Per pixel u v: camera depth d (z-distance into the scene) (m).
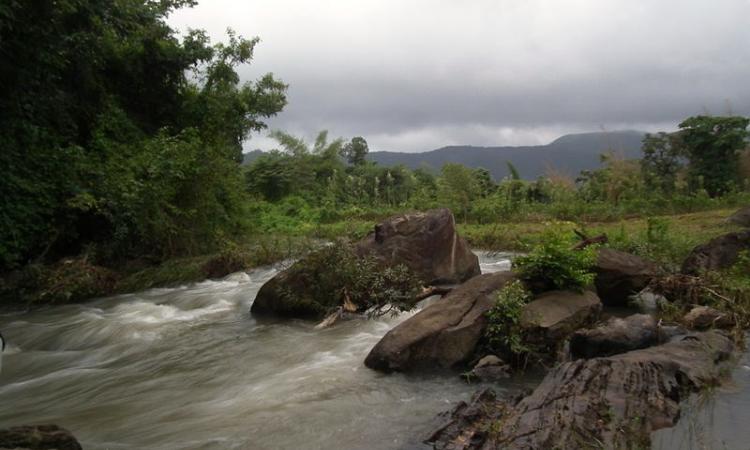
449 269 10.41
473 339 6.43
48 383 6.96
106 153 14.89
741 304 7.38
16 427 4.11
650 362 5.11
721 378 5.15
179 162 14.86
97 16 14.99
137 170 14.38
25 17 11.98
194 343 8.33
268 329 8.88
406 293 9.37
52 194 13.19
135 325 9.47
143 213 13.99
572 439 3.81
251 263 14.48
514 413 4.32
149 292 12.87
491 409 4.60
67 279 12.41
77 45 14.06
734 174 28.88
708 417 4.37
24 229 12.62
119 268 14.23
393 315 8.98
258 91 21.28
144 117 18.59
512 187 28.61
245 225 19.11
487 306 6.69
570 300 6.96
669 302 8.41
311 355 7.24
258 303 9.90
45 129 13.73
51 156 13.37
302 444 4.47
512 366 6.25
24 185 12.53
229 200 18.47
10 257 12.38
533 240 15.39
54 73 14.09
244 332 8.81
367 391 5.70
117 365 7.54
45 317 10.93
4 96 12.65
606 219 20.80
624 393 4.52
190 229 15.74
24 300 12.21
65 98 14.68
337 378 6.15
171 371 7.07
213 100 19.14
